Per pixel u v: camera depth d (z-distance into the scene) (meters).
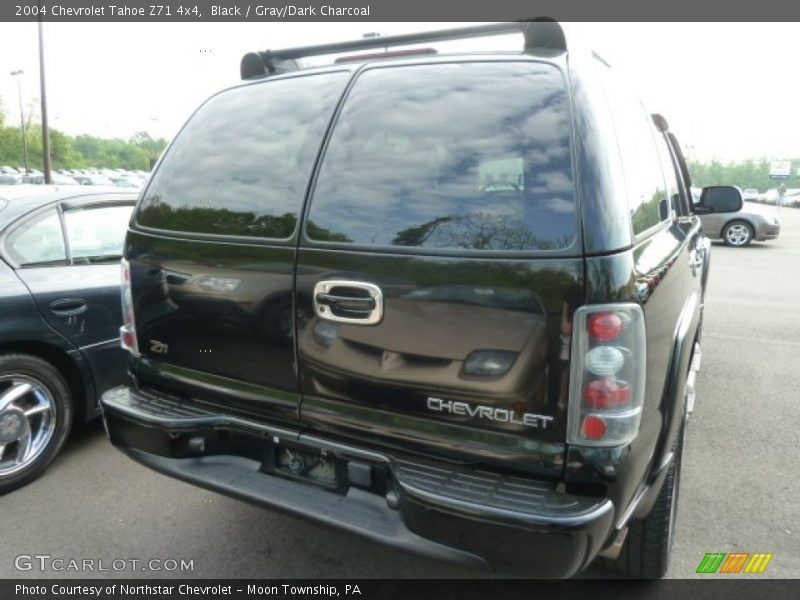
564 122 1.79
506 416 1.77
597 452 1.69
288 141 2.22
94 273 3.49
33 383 3.17
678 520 2.88
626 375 1.68
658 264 1.99
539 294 1.69
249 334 2.18
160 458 2.33
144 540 2.74
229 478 2.20
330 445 2.04
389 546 1.87
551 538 1.65
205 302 2.26
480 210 1.81
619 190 1.76
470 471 1.85
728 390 4.64
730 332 6.46
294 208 2.10
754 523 2.86
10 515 2.91
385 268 1.88
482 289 1.75
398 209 1.92
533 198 1.76
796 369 5.17
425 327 1.83
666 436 2.12
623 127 2.09
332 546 2.71
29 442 3.19
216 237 2.24
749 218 14.47
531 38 2.01
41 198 3.50
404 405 1.92
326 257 1.98
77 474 3.30
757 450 3.62
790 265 11.53
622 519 1.78
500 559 1.72
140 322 2.49
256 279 2.13
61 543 2.71
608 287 1.65
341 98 2.17
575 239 1.68
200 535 2.78
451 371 1.82
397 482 1.87
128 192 4.00
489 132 1.88
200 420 2.27
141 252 2.45
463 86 1.99
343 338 1.98
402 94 2.06
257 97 2.42
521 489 1.76
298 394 2.12
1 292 3.01
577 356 1.66
